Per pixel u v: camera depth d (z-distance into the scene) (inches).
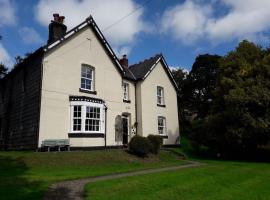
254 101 800.9
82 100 771.4
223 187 415.8
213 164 707.4
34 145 687.1
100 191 353.7
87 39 839.7
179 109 1811.0
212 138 920.3
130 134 965.2
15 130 816.9
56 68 746.2
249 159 895.1
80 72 804.6
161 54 1138.7
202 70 1769.2
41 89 705.6
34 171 483.5
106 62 890.1
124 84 996.6
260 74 858.8
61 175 461.7
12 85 906.7
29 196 315.9
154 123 1040.8
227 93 901.2
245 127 814.5
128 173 518.9
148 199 329.1
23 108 788.0
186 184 413.7
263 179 487.5
